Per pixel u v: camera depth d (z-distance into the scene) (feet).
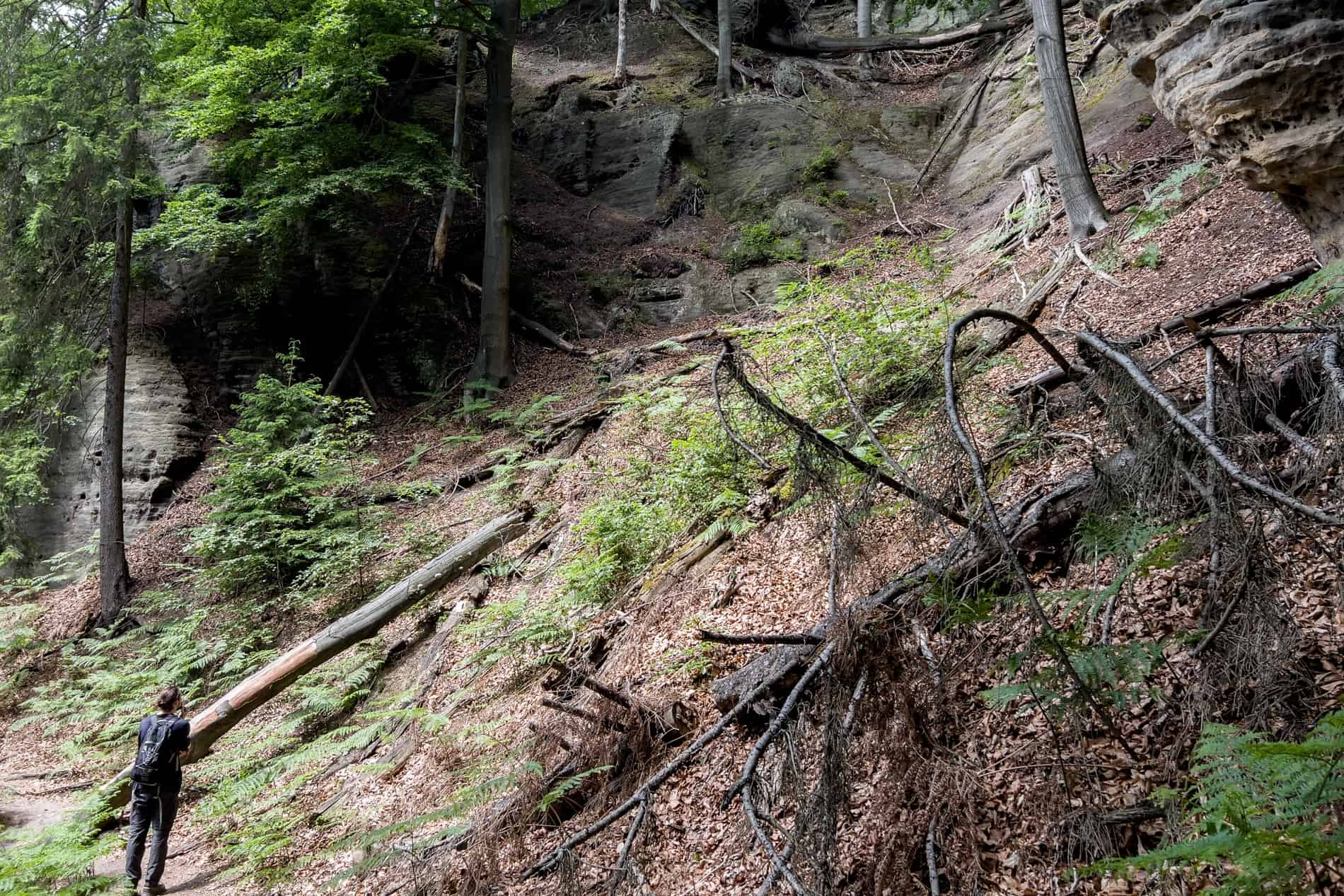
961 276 44.24
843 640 13.37
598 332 60.29
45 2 49.60
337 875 18.79
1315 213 17.11
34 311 49.62
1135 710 13.06
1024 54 65.10
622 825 17.39
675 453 32.86
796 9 90.68
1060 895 11.25
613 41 88.63
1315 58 14.94
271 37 55.26
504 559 36.60
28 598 50.49
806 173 65.77
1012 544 15.46
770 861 14.55
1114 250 34.09
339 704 30.14
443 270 61.36
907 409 14.90
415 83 74.95
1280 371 15.26
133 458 53.01
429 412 56.70
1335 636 12.59
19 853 21.65
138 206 61.21
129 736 34.01
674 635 23.20
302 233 58.95
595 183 72.64
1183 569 14.84
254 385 57.72
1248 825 7.79
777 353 37.73
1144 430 12.01
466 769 21.85
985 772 13.41
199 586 40.91
